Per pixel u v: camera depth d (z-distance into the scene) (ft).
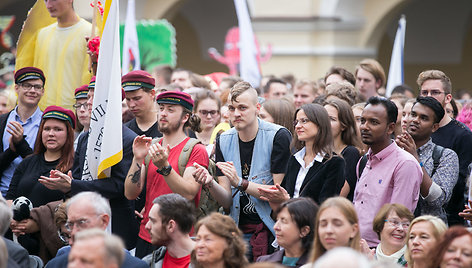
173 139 33.37
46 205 34.71
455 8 113.70
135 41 54.90
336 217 25.72
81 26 41.09
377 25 97.91
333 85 40.60
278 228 27.81
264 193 31.12
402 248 29.55
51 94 41.09
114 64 33.71
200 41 125.49
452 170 33.37
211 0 123.13
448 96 38.37
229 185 33.55
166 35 73.05
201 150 33.01
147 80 35.94
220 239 26.78
